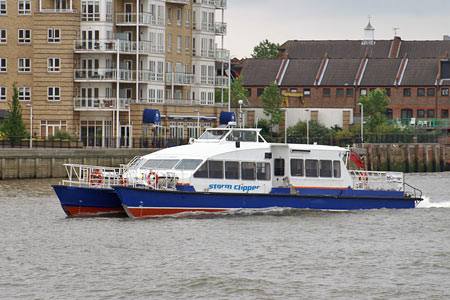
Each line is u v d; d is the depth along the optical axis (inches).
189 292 1798.7
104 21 5684.1
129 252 2142.0
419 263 2073.1
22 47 5807.1
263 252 2164.1
